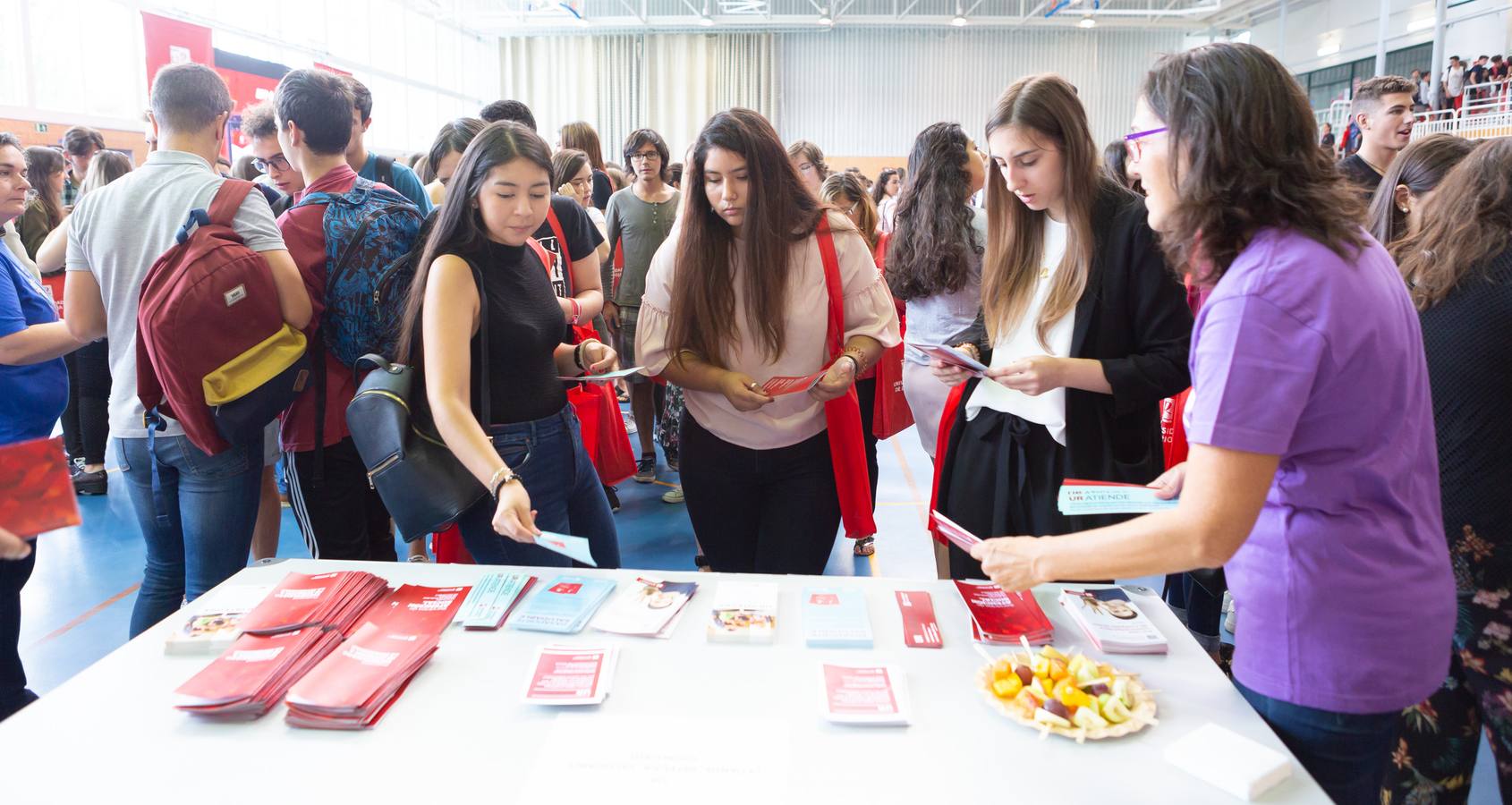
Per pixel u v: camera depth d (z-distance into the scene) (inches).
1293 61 486.9
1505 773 57.4
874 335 76.8
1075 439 64.4
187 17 272.5
